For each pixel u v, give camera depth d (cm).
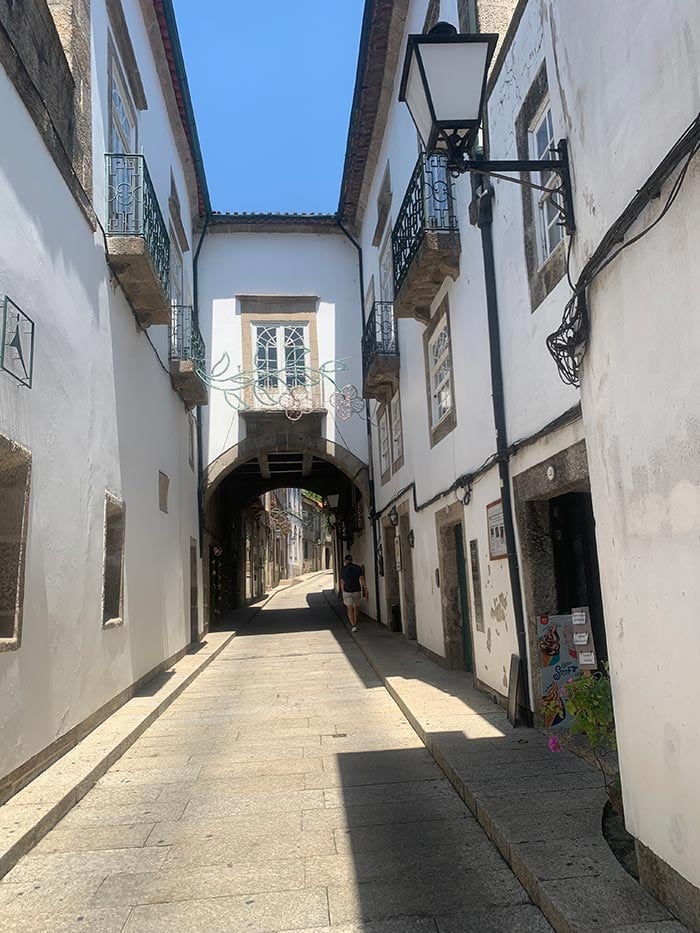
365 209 1550
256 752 610
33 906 340
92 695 639
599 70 305
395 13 1059
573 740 527
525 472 595
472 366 755
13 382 462
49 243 544
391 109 1223
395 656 1069
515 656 613
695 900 257
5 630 465
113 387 740
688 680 251
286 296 1617
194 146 1356
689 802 255
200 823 445
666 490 261
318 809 463
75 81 636
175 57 1136
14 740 460
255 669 1120
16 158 478
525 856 346
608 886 306
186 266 1471
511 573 620
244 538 2569
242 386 1575
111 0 786
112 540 763
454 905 327
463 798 464
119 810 470
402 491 1227
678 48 241
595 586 573
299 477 2230
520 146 594
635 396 283
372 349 1292
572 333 383
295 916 324
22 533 474
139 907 337
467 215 762
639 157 273
